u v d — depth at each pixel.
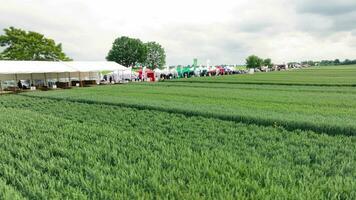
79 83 48.44
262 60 139.62
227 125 12.05
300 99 21.66
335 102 19.55
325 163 6.87
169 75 67.75
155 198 5.10
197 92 29.41
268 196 4.86
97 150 8.09
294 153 7.93
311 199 4.86
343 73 69.31
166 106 17.25
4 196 5.17
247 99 22.12
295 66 165.00
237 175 5.93
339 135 9.90
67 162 7.05
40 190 5.47
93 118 14.77
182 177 5.91
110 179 5.84
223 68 88.00
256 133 10.52
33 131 11.27
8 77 44.84
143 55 118.06
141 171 6.30
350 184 5.47
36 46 63.56
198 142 9.01
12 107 21.27
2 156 7.71
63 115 16.12
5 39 60.75
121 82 56.34
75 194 5.12
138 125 12.44
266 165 6.62
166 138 9.57
